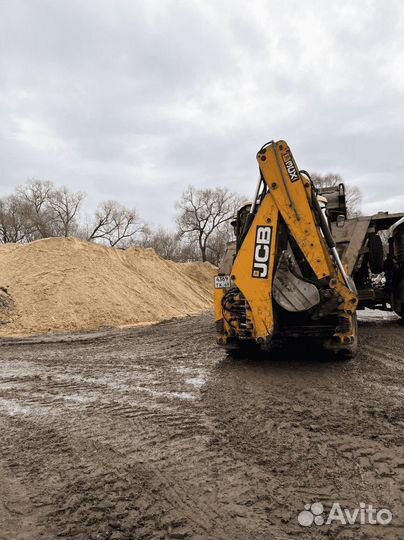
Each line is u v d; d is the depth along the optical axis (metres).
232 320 6.52
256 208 6.20
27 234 54.12
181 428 3.91
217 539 2.31
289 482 2.88
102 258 19.03
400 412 4.18
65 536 2.38
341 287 5.79
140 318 15.81
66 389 5.48
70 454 3.43
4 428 4.09
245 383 5.40
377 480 2.88
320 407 4.38
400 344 7.93
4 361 7.73
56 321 13.67
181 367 6.59
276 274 5.84
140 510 2.60
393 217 10.62
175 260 57.06
